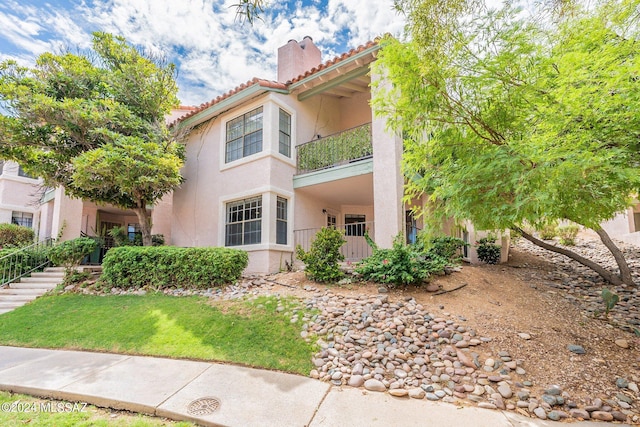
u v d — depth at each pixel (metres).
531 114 3.95
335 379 4.30
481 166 3.87
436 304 6.30
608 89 3.20
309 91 11.25
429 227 5.08
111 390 4.02
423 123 4.54
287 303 6.66
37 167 10.06
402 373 4.34
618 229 13.21
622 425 3.31
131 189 9.91
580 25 3.83
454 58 4.01
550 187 3.14
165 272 8.80
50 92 9.67
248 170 10.91
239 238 11.00
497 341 4.96
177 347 5.33
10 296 9.12
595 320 5.86
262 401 3.75
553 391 3.85
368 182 10.38
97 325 6.52
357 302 6.44
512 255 11.98
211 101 11.77
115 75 10.37
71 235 13.35
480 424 3.30
